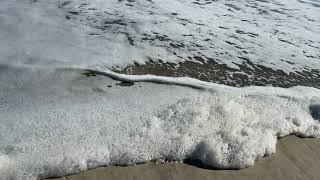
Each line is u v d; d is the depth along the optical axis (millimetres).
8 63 4645
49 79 4473
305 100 4547
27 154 3320
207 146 3604
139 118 3898
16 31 5473
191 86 4629
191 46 5684
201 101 4180
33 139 3500
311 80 5266
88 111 3963
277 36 6422
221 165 3508
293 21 7156
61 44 5270
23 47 5062
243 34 6305
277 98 4527
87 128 3697
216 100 4246
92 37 5570
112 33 5754
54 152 3363
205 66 5246
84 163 3314
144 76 4699
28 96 4164
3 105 3982
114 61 5020
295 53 5922
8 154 3305
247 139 3740
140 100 4246
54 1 6621
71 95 4242
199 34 6074
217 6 7352
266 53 5797
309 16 7492
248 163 3551
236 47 5852
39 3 6484
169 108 4059
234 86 4875
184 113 3938
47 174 3205
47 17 6012
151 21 6281
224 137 3729
